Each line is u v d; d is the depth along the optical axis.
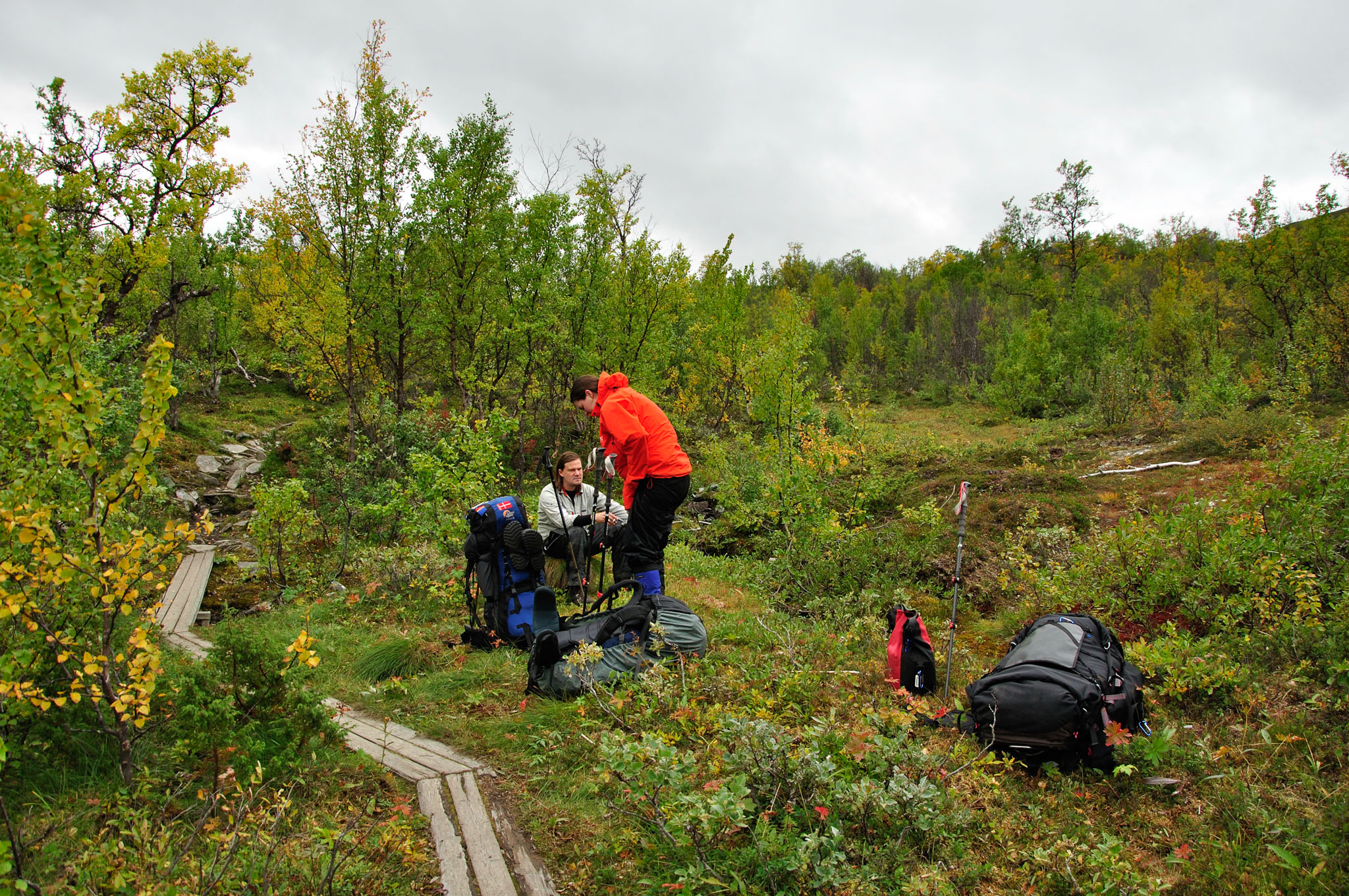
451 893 2.66
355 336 11.62
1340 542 5.20
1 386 3.14
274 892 2.44
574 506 6.50
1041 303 39.81
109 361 7.68
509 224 12.39
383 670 4.79
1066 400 22.55
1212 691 3.96
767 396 12.13
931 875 2.64
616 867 2.85
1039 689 3.50
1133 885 2.55
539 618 5.00
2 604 2.51
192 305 19.67
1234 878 2.69
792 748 3.33
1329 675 3.95
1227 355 20.08
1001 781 3.41
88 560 2.72
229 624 3.54
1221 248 20.28
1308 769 3.31
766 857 2.69
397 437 11.08
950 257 73.19
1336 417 12.16
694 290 14.88
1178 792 3.24
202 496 11.84
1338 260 18.50
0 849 2.05
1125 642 5.00
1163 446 11.56
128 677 3.21
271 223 11.00
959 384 29.70
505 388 14.63
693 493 12.52
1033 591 5.95
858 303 41.34
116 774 3.13
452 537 7.46
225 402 21.70
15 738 3.08
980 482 10.02
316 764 3.40
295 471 14.30
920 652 4.45
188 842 2.48
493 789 3.42
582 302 12.73
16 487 2.69
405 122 11.04
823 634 5.27
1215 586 5.00
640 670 4.39
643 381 13.73
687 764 2.89
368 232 11.07
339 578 7.46
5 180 2.47
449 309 12.30
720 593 6.94
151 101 9.29
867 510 9.61
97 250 9.33
